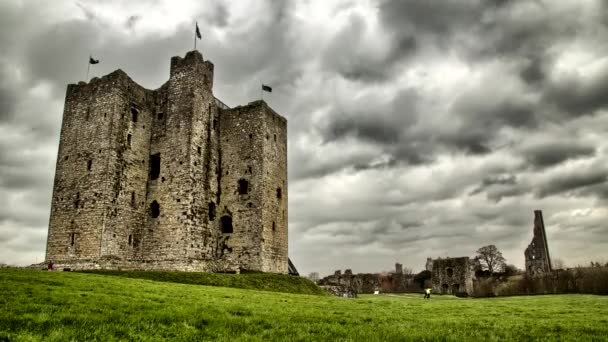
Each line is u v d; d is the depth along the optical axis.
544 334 13.39
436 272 76.19
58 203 43.19
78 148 43.94
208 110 48.22
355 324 14.31
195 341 10.31
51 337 9.37
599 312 22.31
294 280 44.34
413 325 14.59
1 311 11.95
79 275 26.14
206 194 46.09
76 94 46.19
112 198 41.44
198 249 42.56
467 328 14.45
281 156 52.88
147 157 46.00
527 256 98.56
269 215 48.22
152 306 15.16
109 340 9.68
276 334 11.41
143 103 46.69
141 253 43.31
